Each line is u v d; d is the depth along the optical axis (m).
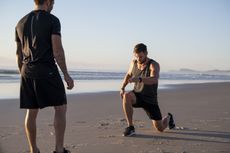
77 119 6.50
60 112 3.48
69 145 4.45
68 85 3.38
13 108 7.89
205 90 15.05
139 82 5.05
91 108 8.20
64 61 3.33
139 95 5.14
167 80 27.45
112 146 4.42
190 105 8.92
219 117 6.80
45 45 3.35
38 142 4.58
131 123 5.10
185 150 4.22
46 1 3.47
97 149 4.26
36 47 3.35
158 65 5.23
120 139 4.83
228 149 4.27
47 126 5.68
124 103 5.06
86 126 5.79
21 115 6.86
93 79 24.11
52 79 3.38
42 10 3.43
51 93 3.38
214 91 14.51
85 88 14.95
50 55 3.38
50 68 3.38
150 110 5.20
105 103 9.34
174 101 9.98
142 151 4.18
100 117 6.78
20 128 5.50
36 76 3.35
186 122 6.20
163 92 13.47
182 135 5.10
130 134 5.03
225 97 11.45
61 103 3.44
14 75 26.55
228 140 4.78
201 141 4.71
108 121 6.31
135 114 7.18
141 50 5.16
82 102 9.45
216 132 5.31
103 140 4.75
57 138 3.52
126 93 5.10
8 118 6.46
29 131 3.54
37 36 3.34
